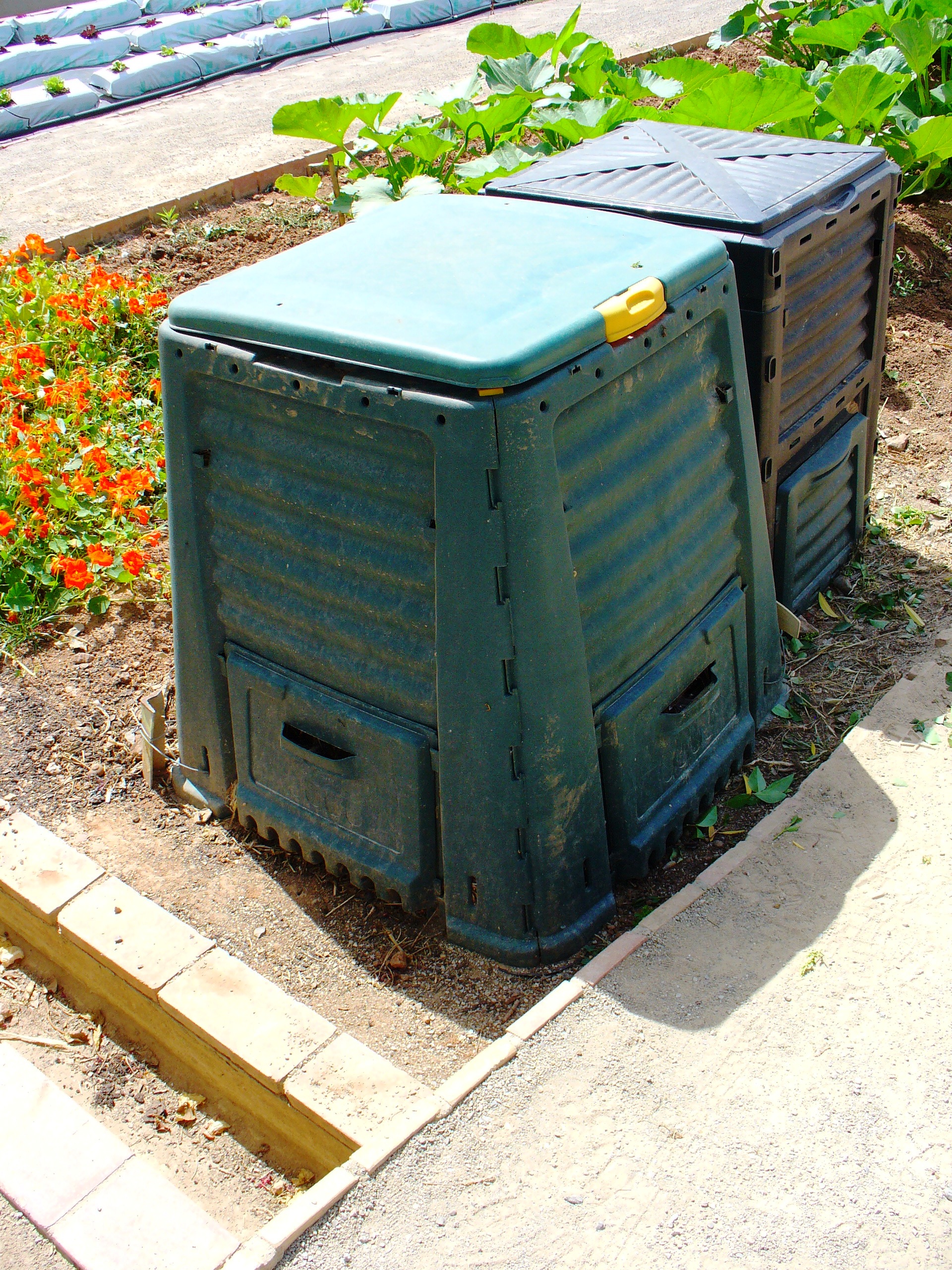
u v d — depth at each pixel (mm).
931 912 2736
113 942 2902
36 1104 2555
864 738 3279
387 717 2748
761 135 3934
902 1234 2102
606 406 2564
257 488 2748
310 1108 2477
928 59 6223
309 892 3139
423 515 2480
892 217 3785
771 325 3160
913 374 5270
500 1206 2195
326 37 11453
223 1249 2236
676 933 2729
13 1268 2264
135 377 5387
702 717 3109
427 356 2299
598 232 2881
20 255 6047
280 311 2549
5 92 9891
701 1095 2367
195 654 3115
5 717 3668
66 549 4184
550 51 7457
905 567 4129
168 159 8234
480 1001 2783
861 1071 2391
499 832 2658
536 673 2496
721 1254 2090
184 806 3410
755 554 3213
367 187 6223
